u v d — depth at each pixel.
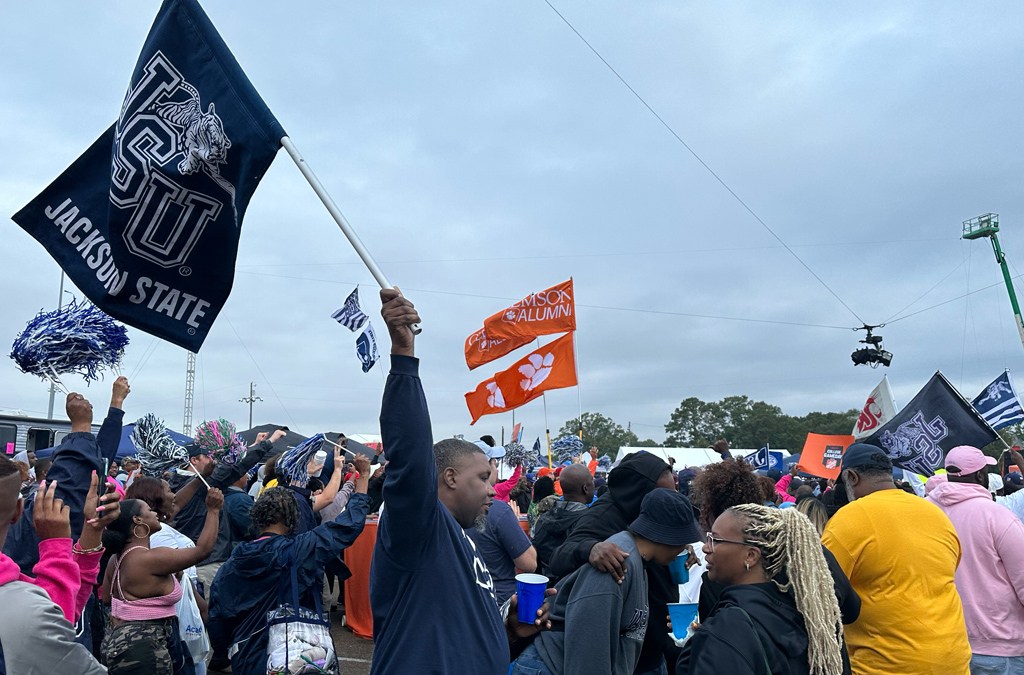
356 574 8.90
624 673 3.39
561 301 11.39
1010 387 10.47
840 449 14.19
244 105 3.27
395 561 2.44
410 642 2.38
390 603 2.50
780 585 2.77
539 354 11.03
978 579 4.26
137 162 3.39
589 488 5.85
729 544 2.84
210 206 3.35
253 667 4.11
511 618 3.40
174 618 4.32
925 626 3.62
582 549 3.76
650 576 3.95
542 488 8.52
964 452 4.54
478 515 2.80
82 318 3.56
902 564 3.67
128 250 3.40
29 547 3.33
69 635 2.08
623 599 3.38
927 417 8.09
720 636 2.59
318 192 2.87
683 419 93.62
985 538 4.25
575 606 3.29
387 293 2.41
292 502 4.56
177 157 3.36
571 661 3.22
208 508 4.31
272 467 8.27
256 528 4.53
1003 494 8.88
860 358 21.81
